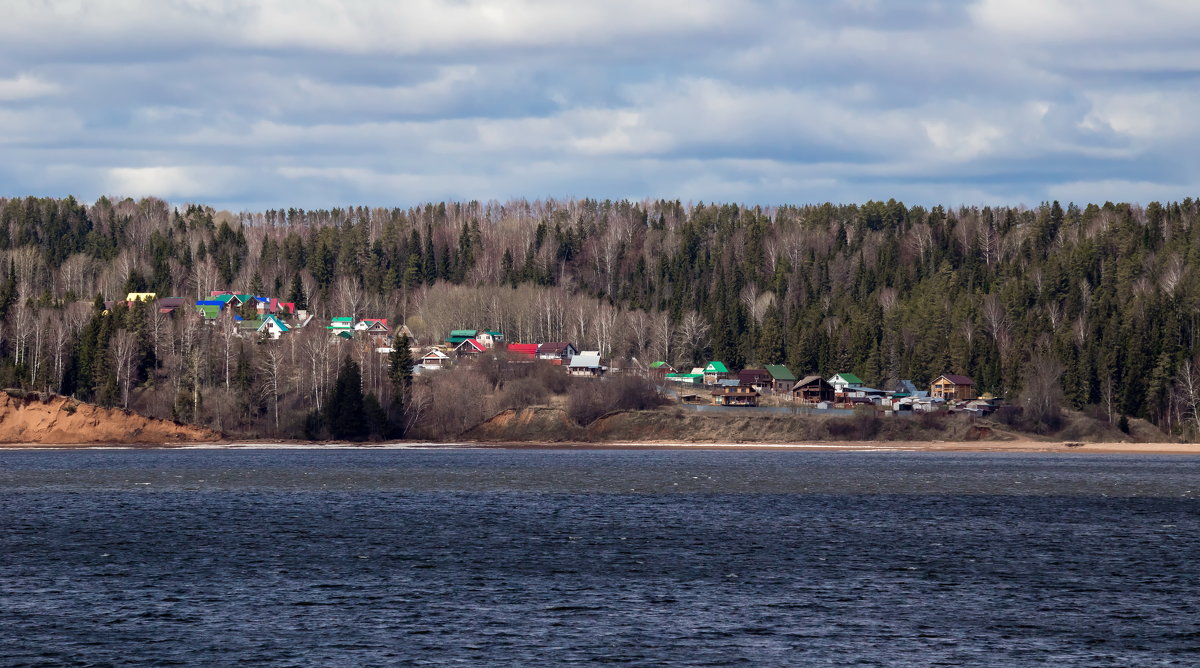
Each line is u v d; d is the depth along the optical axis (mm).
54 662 188625
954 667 186500
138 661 189250
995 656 193000
